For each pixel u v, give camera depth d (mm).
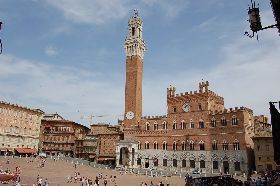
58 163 105000
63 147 143125
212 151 97562
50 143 143875
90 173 91938
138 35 129625
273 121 22234
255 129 98000
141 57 130125
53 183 69500
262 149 85125
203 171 98000
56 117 165750
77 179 77875
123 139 121000
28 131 126875
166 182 77125
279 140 21703
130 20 133000
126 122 120812
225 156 93625
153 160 110875
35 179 73312
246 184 48188
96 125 142500
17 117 122125
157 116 114812
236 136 92188
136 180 80875
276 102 22500
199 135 102312
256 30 18844
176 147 107188
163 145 110688
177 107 110375
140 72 127500
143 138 115375
